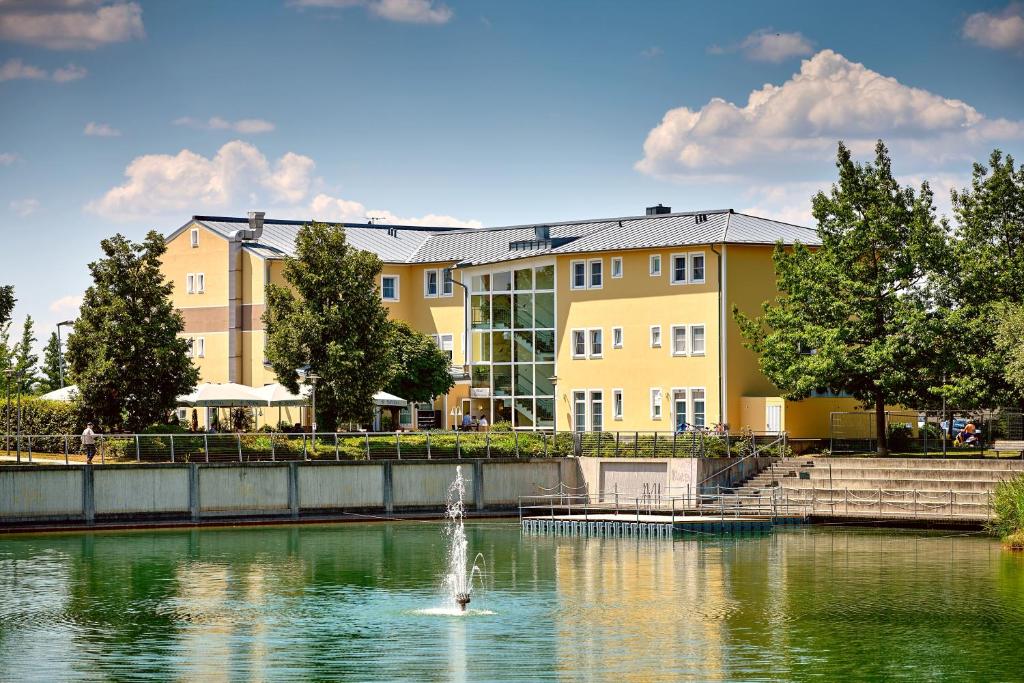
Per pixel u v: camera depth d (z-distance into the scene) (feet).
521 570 209.77
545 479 294.05
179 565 215.92
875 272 288.30
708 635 161.38
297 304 297.33
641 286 327.06
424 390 336.90
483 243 369.71
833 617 170.50
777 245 300.81
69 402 285.43
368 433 287.07
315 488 274.16
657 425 323.98
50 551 230.68
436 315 367.25
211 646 157.99
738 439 285.84
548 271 343.05
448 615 175.01
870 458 270.87
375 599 186.19
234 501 267.59
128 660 151.64
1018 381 258.98
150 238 286.66
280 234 380.58
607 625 167.53
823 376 284.61
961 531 245.65
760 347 302.25
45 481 252.62
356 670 146.72
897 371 277.23
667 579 199.31
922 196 287.28
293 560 221.46
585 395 335.88
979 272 277.64
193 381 285.64
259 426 350.23
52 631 166.30
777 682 140.67
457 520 281.95
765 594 186.09
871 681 141.18
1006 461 252.42
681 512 267.18
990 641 157.28
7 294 299.17
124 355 279.69
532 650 154.61
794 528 254.27
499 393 351.25
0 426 299.99
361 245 378.32
